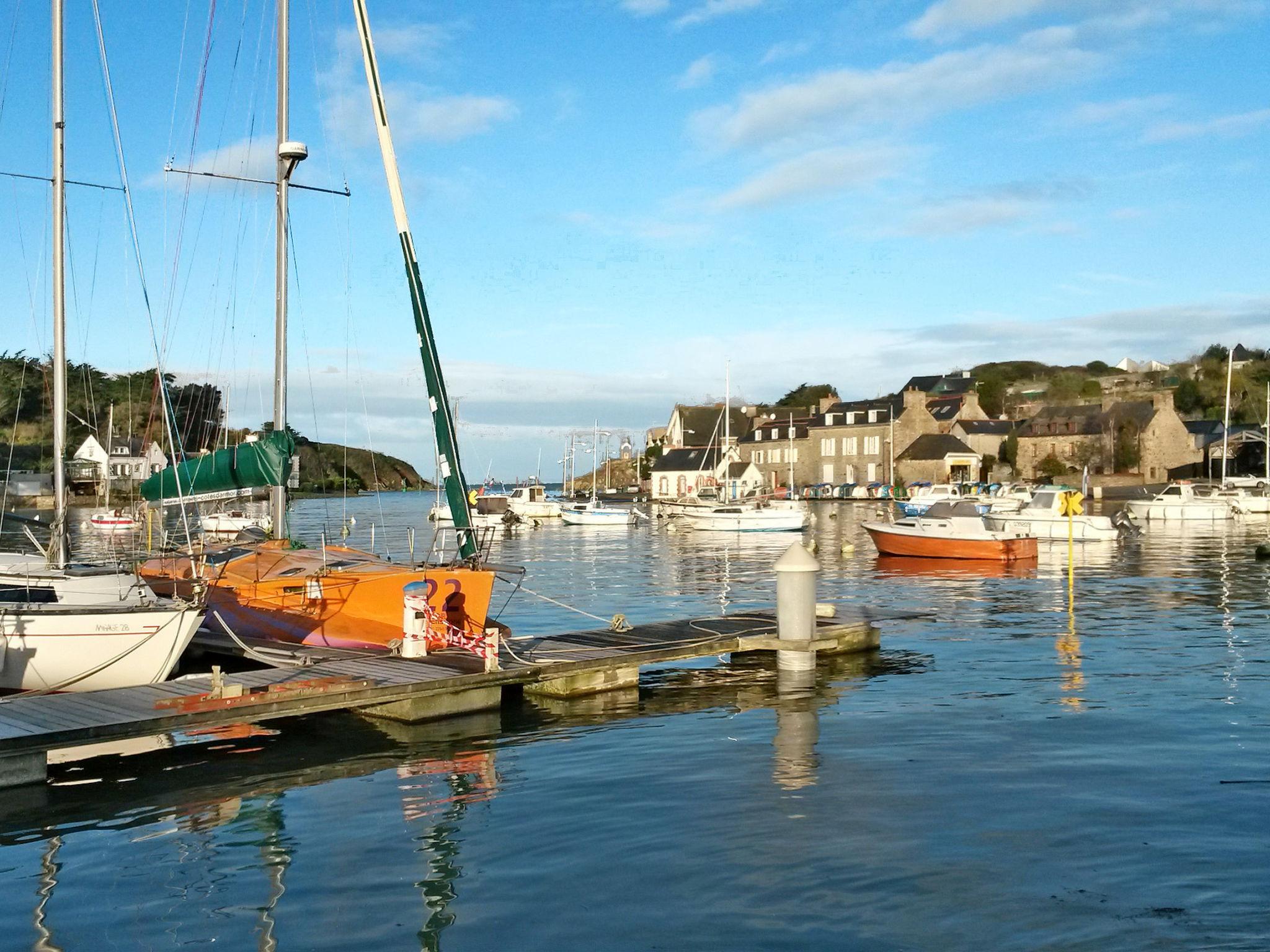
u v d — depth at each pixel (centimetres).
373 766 1170
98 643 1381
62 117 1578
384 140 1752
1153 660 1752
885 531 4238
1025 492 8231
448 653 1609
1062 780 1059
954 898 767
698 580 3384
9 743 1075
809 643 1714
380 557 1959
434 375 1712
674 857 862
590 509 7175
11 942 727
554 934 725
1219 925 712
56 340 1570
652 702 1495
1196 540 5022
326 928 741
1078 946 685
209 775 1139
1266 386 10975
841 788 1046
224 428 3005
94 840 937
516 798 1040
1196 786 1030
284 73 2047
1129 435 10069
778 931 719
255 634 1755
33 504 5881
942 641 2003
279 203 2000
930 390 12244
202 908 781
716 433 12250
